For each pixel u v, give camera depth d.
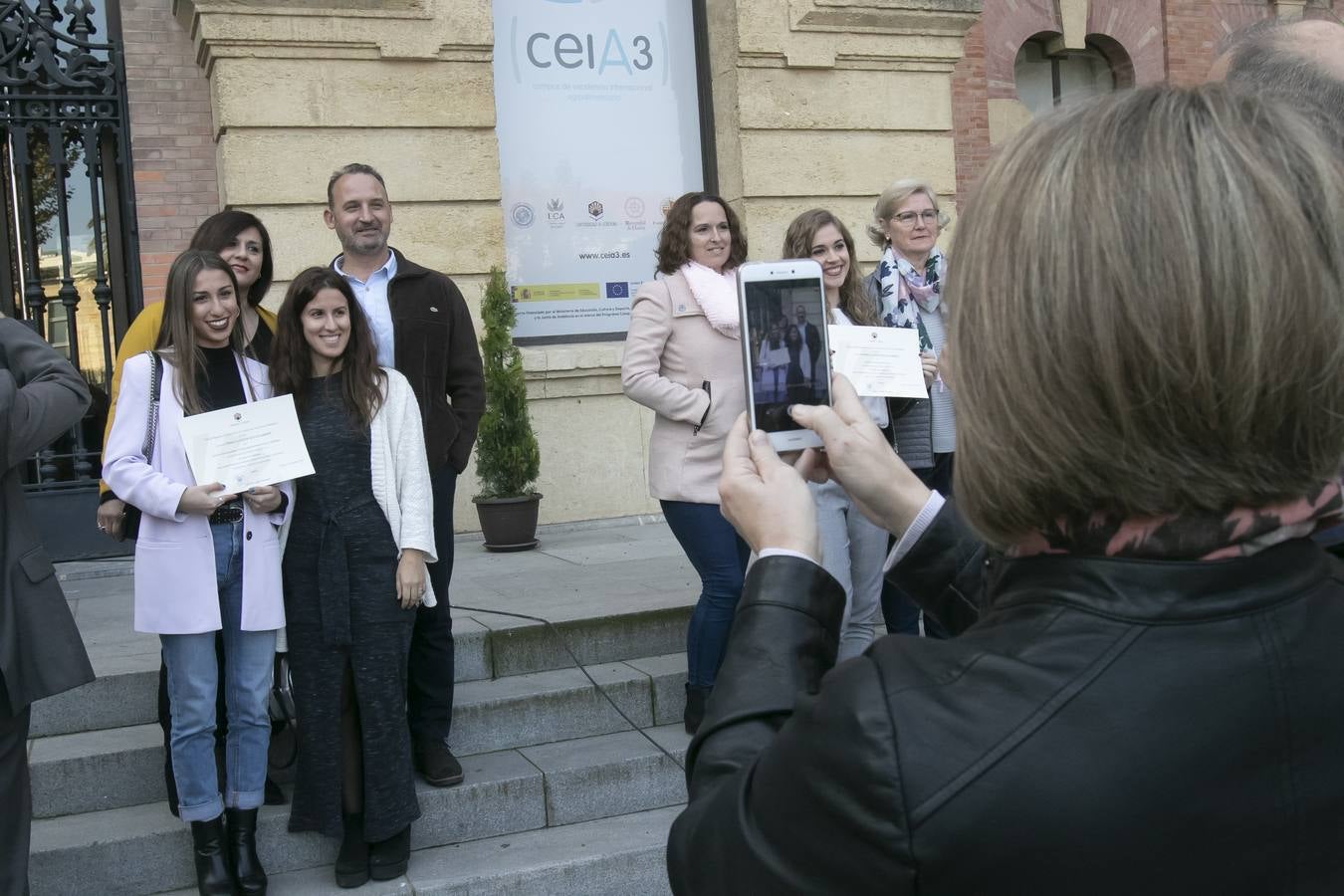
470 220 7.17
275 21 6.67
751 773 0.88
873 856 0.76
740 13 7.66
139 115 6.91
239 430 3.40
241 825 3.48
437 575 4.01
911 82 8.16
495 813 4.00
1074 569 0.82
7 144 6.78
